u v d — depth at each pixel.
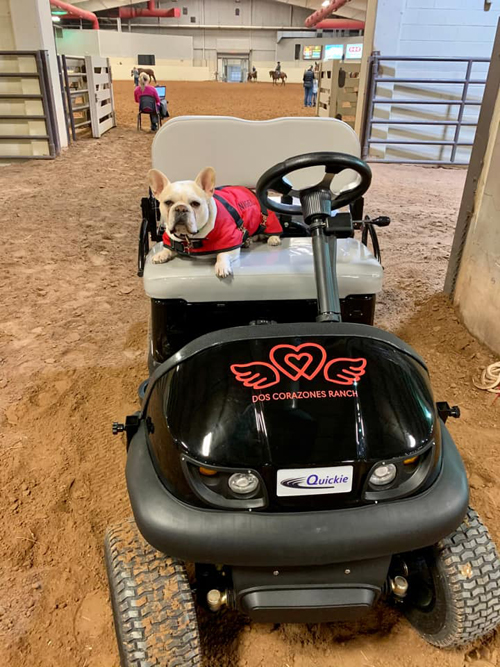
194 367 1.32
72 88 10.86
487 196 3.16
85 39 36.31
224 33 43.00
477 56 8.75
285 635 1.63
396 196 7.09
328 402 1.24
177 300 2.03
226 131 2.45
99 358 3.15
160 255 2.11
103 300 3.93
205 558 1.18
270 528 1.17
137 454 1.36
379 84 9.04
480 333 3.25
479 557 1.34
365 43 8.89
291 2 39.06
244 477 1.18
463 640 1.42
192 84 32.81
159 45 40.66
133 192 7.04
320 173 2.57
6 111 8.84
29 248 4.91
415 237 5.39
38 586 1.78
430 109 9.09
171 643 1.22
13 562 1.86
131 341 3.34
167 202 1.90
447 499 1.25
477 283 3.28
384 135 9.44
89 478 2.24
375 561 1.26
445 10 8.40
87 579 1.81
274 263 2.07
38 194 6.82
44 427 2.54
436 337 3.38
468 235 3.43
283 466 1.17
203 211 1.90
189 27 42.59
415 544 1.21
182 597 1.25
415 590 1.56
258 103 19.86
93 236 5.28
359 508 1.21
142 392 1.88
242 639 1.62
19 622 1.66
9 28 8.35
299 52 42.84
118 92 22.95
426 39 8.62
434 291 4.02
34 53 8.38
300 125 2.46
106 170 8.34
